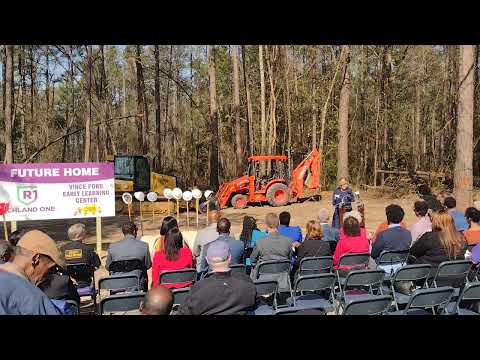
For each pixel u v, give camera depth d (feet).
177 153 132.67
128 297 13.87
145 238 30.01
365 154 103.14
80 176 30.07
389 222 19.86
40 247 8.75
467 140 41.22
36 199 29.22
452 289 14.43
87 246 18.80
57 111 142.10
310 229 19.34
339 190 35.78
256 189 63.87
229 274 12.04
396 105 108.78
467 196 41.16
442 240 17.75
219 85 123.13
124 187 55.06
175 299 15.06
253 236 22.80
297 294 19.38
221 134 122.83
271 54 90.38
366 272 16.56
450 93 92.79
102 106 92.27
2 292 8.21
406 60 98.68
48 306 8.52
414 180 79.66
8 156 50.37
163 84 139.64
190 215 56.13
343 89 70.23
